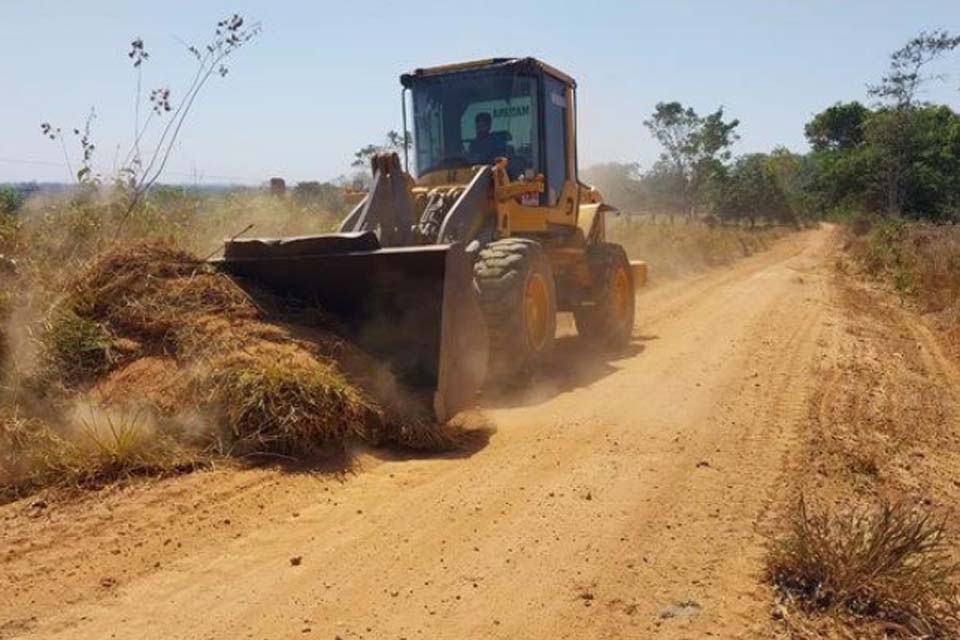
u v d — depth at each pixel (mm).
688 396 7145
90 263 6578
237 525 4281
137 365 5641
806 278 19953
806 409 6684
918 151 43156
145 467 4922
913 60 41906
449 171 8633
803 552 3650
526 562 3871
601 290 9789
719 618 3361
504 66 8648
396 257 6156
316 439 5305
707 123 56688
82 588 3607
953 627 3332
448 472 5141
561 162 9602
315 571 3779
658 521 4340
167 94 8375
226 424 5312
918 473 5289
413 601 3510
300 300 6586
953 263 16141
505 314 7230
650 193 57781
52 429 5207
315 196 14773
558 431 6070
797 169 81750
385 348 6375
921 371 8688
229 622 3334
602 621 3348
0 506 4512
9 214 7738
